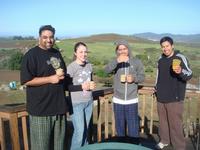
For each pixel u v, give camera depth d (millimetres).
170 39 4301
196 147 4898
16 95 18812
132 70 4320
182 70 4172
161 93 4480
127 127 4504
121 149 2777
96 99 4734
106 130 5086
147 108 8070
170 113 4469
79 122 3998
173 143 4598
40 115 3383
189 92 5285
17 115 3656
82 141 4074
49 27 3371
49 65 3408
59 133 3619
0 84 22656
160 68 4473
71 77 3920
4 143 3795
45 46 3400
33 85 3314
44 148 3494
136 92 4422
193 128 5453
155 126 6527
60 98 3523
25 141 3873
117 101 4449
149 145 5074
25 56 3301
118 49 4332
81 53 3922
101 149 2768
